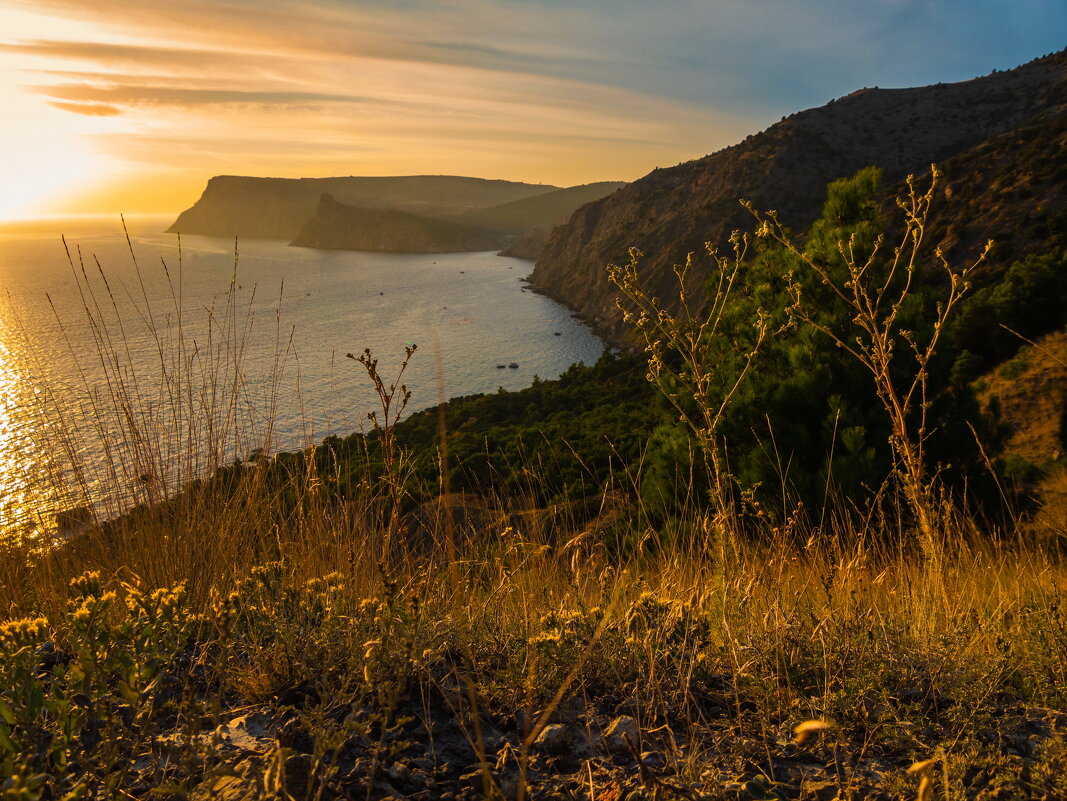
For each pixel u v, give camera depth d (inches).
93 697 56.6
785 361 264.8
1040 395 759.1
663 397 286.8
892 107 5413.4
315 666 70.9
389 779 53.2
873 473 207.9
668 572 107.3
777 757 59.3
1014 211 1897.1
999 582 110.7
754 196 4650.6
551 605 90.8
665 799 50.0
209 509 112.1
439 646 73.5
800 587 96.6
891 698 69.0
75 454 117.5
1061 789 52.5
